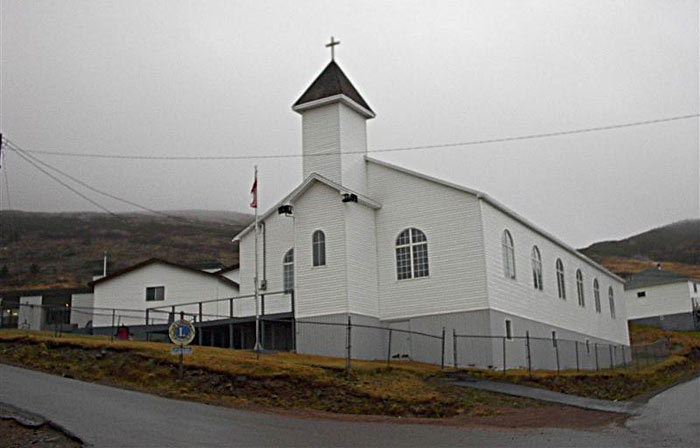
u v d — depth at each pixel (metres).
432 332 32.94
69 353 25.48
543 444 15.74
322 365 24.66
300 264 33.69
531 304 37.66
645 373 36.84
